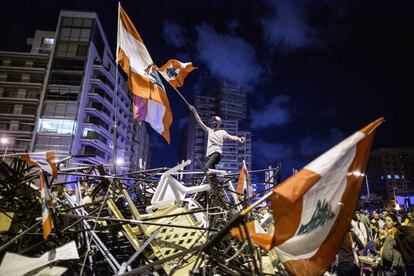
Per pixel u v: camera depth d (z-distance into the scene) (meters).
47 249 5.94
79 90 53.22
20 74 55.47
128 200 5.79
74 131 50.84
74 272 5.00
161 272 5.39
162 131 7.32
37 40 58.53
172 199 5.88
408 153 118.06
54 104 52.34
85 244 5.90
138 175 9.18
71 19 56.41
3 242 5.28
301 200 2.81
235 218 2.97
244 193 8.44
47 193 4.54
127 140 72.25
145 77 7.25
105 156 59.06
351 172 3.01
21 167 6.02
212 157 7.52
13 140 51.47
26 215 6.13
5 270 3.89
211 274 4.35
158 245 5.16
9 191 5.83
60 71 53.72
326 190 2.91
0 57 55.69
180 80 8.09
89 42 55.41
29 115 52.38
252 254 2.99
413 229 6.69
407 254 6.63
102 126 58.06
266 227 6.34
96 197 8.84
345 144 2.99
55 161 4.57
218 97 111.31
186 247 5.36
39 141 50.44
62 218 5.76
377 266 8.09
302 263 3.03
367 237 11.43
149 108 7.32
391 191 113.56
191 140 104.38
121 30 7.25
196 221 6.41
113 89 62.62
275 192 2.77
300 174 2.85
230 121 99.75
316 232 2.94
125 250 6.82
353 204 3.06
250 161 97.50
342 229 3.04
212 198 7.21
